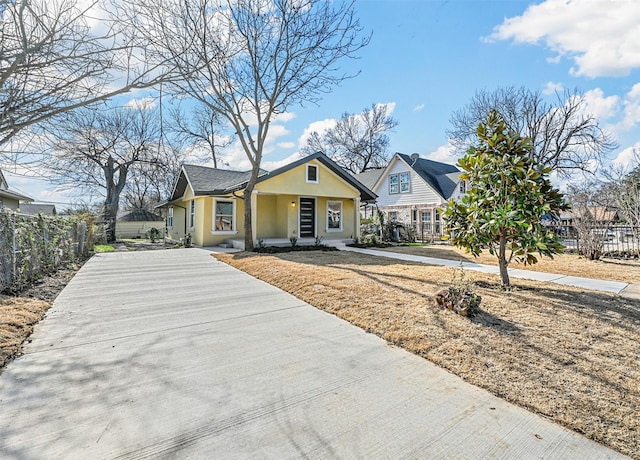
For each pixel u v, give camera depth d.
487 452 1.83
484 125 5.59
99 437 1.90
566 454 1.83
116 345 3.25
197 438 1.91
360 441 1.91
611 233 10.38
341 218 16.12
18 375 2.61
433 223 19.73
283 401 2.31
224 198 13.84
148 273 7.24
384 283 5.72
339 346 3.31
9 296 4.84
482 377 2.65
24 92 2.24
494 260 9.23
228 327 3.83
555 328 3.58
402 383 2.58
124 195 34.69
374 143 33.91
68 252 8.88
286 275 6.55
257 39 10.34
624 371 2.70
